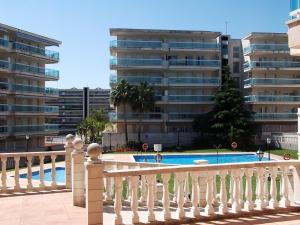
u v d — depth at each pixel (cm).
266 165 888
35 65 5759
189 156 4431
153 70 6119
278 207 895
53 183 1185
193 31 6119
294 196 927
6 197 1078
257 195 908
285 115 6094
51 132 5878
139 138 5775
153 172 774
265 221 823
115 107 6028
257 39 6238
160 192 1069
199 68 6119
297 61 6206
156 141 5884
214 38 6338
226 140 5453
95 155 739
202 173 978
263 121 6081
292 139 5097
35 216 852
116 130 6138
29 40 5528
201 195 980
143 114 5956
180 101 6072
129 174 756
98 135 6800
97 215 732
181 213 802
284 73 6297
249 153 4438
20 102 5472
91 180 729
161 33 6028
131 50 5969
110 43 5903
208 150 5128
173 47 6041
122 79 5719
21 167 3241
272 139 5619
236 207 853
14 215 862
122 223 760
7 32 5078
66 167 1189
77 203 960
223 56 6862
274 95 6131
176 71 6184
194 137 5969
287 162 909
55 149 5762
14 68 5100
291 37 864
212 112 5662
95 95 13425
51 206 951
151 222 773
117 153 4712
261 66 6128
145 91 5638
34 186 1179
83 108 12925
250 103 6138
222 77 6175
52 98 5969
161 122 6059
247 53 6234
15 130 5059
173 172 791
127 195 1075
